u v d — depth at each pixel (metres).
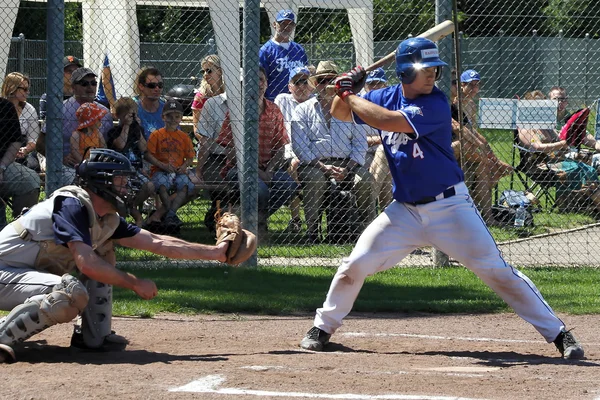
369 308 15.25
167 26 38.31
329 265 19.03
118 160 10.56
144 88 22.05
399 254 11.35
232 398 8.59
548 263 19.64
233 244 11.08
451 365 10.73
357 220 20.61
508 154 27.31
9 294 10.44
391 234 11.24
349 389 9.04
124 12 28.17
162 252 10.94
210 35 38.06
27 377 9.31
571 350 11.21
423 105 10.73
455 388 9.15
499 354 11.66
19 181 18.98
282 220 22.73
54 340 12.02
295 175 20.58
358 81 11.41
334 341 12.53
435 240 11.15
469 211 11.05
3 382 9.05
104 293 11.20
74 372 9.66
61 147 17.58
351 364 10.54
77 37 39.72
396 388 9.11
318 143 20.45
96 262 10.10
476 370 10.33
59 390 8.73
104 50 28.12
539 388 9.22
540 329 11.38
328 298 11.71
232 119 18.97
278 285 16.88
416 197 11.00
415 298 16.03
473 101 22.97
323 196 20.64
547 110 21.39
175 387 8.98
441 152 10.96
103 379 9.27
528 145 24.14
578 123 23.89
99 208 10.62
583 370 10.38
